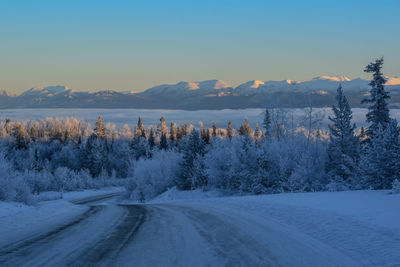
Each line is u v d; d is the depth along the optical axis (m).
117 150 129.50
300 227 11.14
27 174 75.19
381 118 38.34
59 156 119.12
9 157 105.50
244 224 12.08
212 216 14.92
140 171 61.59
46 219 14.63
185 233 10.55
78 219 14.78
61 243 8.89
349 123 39.00
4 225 12.32
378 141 28.80
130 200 60.16
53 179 84.56
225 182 49.16
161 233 10.62
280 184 40.31
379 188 28.59
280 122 49.81
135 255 7.55
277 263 6.80
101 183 98.69
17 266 6.49
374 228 9.41
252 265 6.68
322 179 38.50
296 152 40.91
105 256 7.44
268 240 9.10
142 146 121.38
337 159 38.28
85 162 113.94
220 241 9.11
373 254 7.25
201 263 6.85
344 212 12.68
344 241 8.61
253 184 42.31
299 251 7.81
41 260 6.99
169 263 6.86
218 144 50.88
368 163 29.22
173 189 55.66
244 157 45.00
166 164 59.31
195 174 52.66
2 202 21.80
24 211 17.77
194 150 56.31
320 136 45.00
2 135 135.62
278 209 15.70
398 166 27.61
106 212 18.88
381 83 38.78
